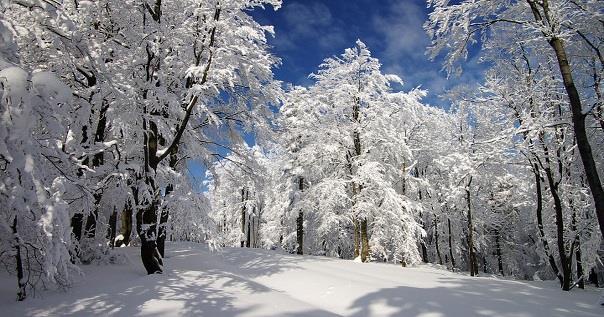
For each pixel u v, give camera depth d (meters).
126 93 9.27
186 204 10.01
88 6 9.66
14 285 7.87
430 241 32.84
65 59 9.17
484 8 10.34
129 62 10.10
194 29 10.88
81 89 10.59
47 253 5.47
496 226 30.27
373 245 20.73
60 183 6.08
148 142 10.08
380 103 20.64
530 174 17.31
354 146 21.33
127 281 8.62
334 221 21.30
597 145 13.16
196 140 13.32
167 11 11.49
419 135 25.11
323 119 21.70
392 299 8.48
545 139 13.57
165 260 13.27
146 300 7.01
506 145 14.16
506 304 8.05
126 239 18.92
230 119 14.76
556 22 8.93
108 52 10.30
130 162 10.02
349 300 8.82
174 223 10.34
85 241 11.19
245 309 6.94
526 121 13.12
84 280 8.62
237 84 13.78
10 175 5.25
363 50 20.73
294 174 24.09
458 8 9.80
